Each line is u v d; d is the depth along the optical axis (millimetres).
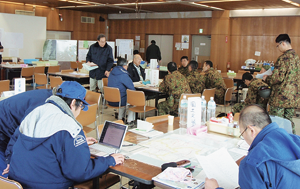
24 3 12289
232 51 12086
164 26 13508
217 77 6324
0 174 2371
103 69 7219
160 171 1936
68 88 2020
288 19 10750
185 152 2283
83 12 14445
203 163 1926
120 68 5645
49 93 2510
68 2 11406
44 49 12438
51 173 1834
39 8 12977
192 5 10344
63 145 1821
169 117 3109
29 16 12383
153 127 2998
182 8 11555
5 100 2471
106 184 2469
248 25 11594
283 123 2881
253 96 4805
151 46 11648
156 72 6531
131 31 14641
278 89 4301
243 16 11477
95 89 7504
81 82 7652
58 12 13617
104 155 2148
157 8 11844
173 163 1953
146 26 14078
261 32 11359
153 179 1801
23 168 1824
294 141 1563
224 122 2844
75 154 1826
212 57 12148
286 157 1437
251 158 1455
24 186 1834
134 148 2342
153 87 6184
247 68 10086
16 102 2416
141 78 7246
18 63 9812
